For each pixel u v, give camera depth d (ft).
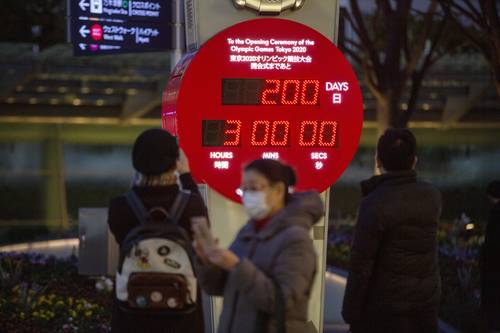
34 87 233.96
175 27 72.13
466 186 222.28
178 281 33.65
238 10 54.39
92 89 237.25
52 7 177.78
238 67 53.72
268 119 54.08
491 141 259.80
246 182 30.22
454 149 257.14
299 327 30.19
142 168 34.81
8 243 129.18
